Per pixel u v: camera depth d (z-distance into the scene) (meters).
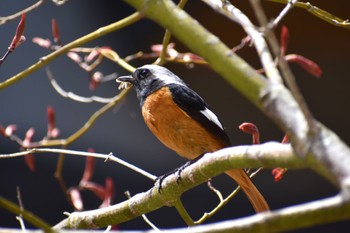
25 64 13.30
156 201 6.41
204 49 3.88
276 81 3.84
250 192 7.08
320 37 14.26
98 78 8.93
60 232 4.05
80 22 13.98
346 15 13.80
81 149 13.22
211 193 13.42
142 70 8.25
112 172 13.28
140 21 14.36
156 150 13.63
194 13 14.15
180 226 13.16
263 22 3.69
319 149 3.44
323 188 13.70
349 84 14.41
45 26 13.59
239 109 14.47
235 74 3.79
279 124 3.65
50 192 12.84
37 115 13.24
